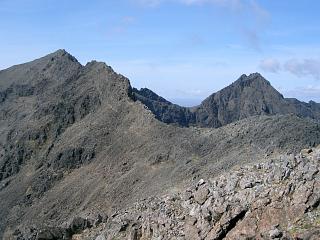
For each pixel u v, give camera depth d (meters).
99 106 158.50
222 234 37.69
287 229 34.47
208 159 107.88
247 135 111.75
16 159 154.12
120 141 135.88
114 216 55.25
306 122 112.31
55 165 138.88
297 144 100.69
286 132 106.12
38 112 175.75
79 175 130.75
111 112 150.12
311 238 32.88
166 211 44.31
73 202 118.75
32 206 126.38
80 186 124.44
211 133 122.62
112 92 158.12
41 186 133.00
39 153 153.50
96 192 116.38
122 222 49.12
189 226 40.56
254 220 36.38
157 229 43.56
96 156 135.62
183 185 96.12
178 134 128.62
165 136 128.75
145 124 137.62
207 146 116.00
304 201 35.41
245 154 101.81
